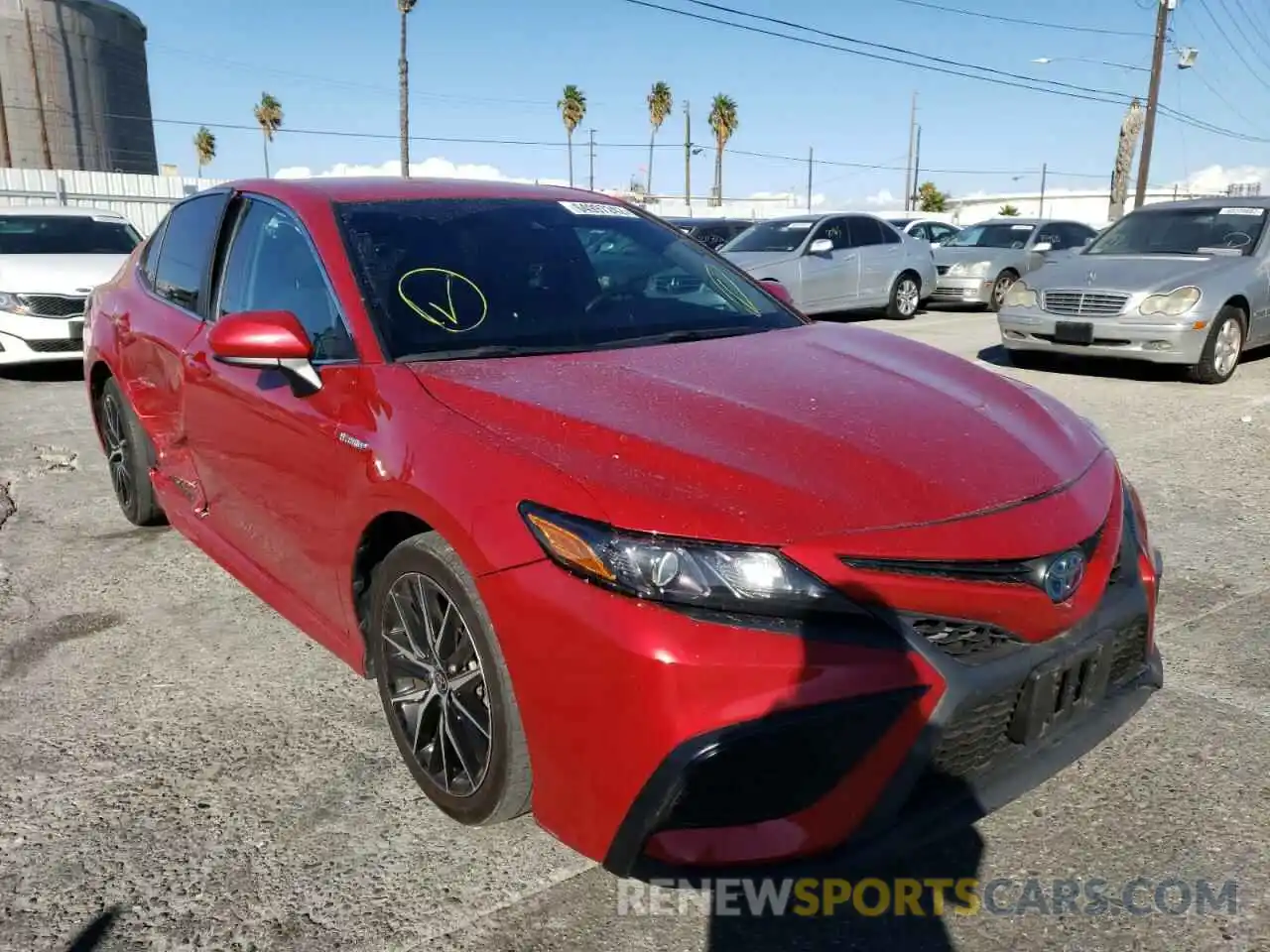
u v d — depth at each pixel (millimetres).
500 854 2412
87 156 45031
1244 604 3766
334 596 2838
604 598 1969
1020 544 2113
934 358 3072
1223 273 8336
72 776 2758
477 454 2256
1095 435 2793
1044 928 2148
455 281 3070
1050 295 8820
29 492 5480
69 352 8750
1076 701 2254
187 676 3346
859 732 1951
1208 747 2809
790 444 2250
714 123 59281
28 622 3783
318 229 3137
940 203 66375
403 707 2629
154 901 2262
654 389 2535
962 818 2082
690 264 3631
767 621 1938
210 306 3662
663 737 1906
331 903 2250
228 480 3402
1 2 41375
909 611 1997
